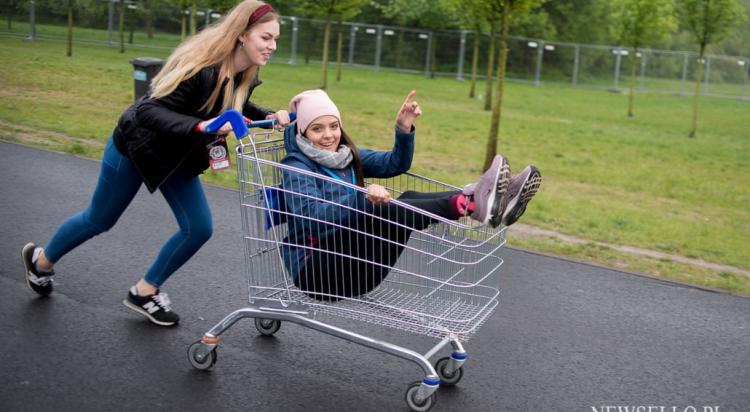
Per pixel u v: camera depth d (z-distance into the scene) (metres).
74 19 31.53
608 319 5.93
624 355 5.25
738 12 20.42
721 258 8.26
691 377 4.97
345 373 4.59
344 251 4.12
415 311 4.11
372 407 4.18
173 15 33.00
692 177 14.03
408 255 4.30
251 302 4.41
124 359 4.50
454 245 3.96
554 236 8.41
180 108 4.32
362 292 4.20
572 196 11.10
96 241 6.63
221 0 25.86
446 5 27.17
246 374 4.45
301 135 4.30
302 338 5.05
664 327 5.86
